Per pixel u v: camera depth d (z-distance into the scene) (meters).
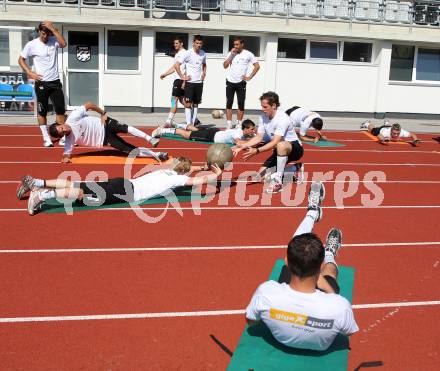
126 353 4.28
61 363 4.12
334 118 18.39
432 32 19.02
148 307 5.00
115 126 10.36
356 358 4.29
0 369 4.02
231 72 13.65
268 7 17.84
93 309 4.93
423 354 4.38
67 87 17.38
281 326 3.92
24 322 4.68
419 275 5.88
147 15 17.53
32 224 7.07
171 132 12.98
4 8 16.66
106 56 17.34
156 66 17.36
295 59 18.05
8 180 9.15
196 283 5.52
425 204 8.70
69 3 17.19
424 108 19.05
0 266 5.78
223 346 4.18
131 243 6.53
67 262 5.93
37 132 13.57
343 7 18.31
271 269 5.90
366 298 5.30
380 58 18.42
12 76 16.38
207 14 17.61
